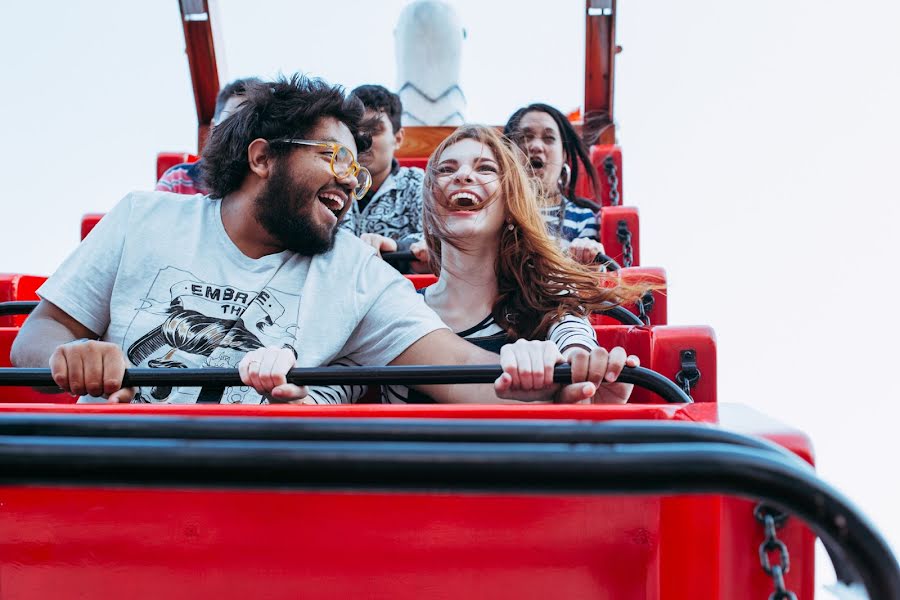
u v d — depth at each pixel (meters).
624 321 2.17
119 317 1.68
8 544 1.09
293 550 1.06
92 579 1.08
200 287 1.70
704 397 1.78
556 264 1.81
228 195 1.78
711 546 0.98
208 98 4.69
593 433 0.76
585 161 3.52
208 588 1.07
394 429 0.78
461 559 1.05
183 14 4.53
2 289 2.43
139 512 1.08
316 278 1.73
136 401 1.63
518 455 0.69
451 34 4.62
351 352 1.75
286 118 1.72
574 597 1.04
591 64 4.56
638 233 3.07
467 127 1.86
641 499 1.04
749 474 0.68
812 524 0.69
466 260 1.84
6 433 0.80
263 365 1.35
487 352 1.65
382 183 3.38
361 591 1.06
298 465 0.70
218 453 0.70
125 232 1.74
